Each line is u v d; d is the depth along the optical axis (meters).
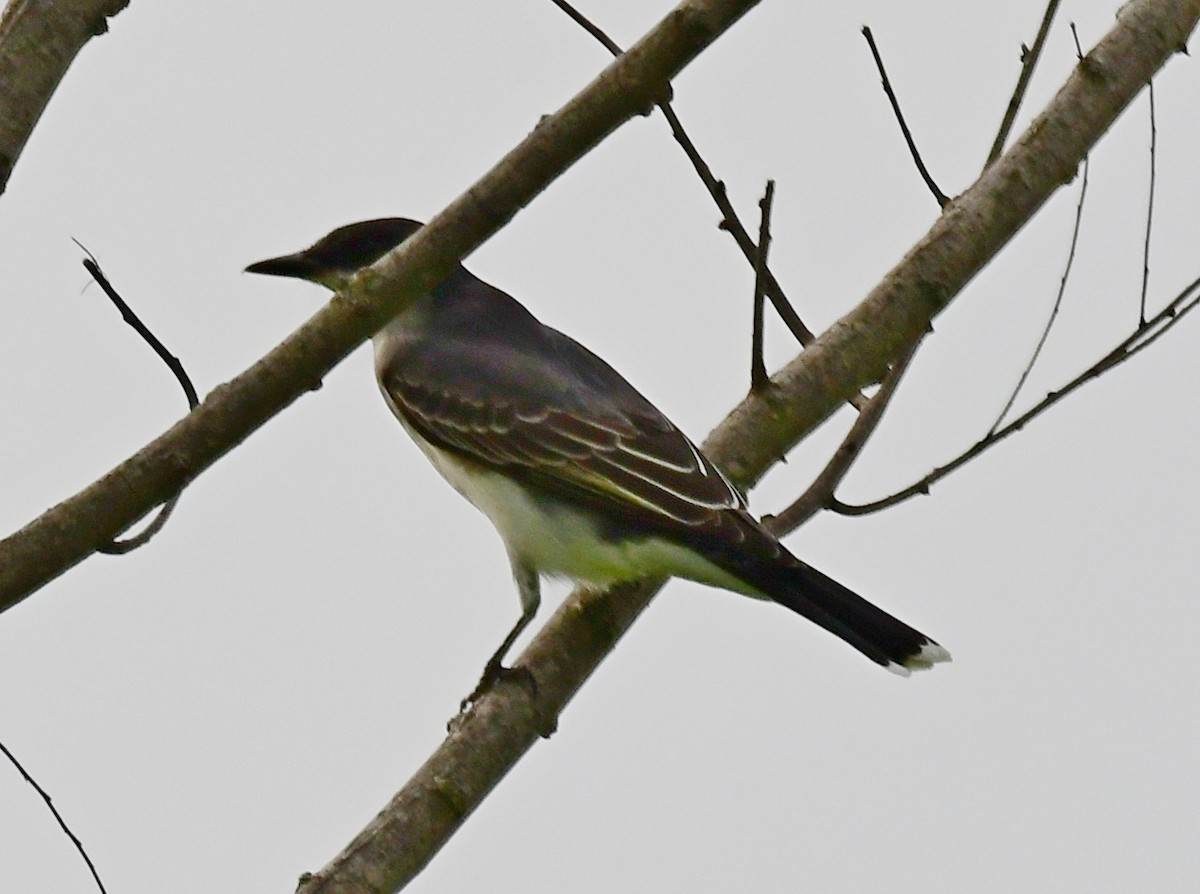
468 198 7.77
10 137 8.36
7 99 8.35
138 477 7.69
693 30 7.50
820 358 10.87
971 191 10.70
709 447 11.11
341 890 8.68
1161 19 10.45
